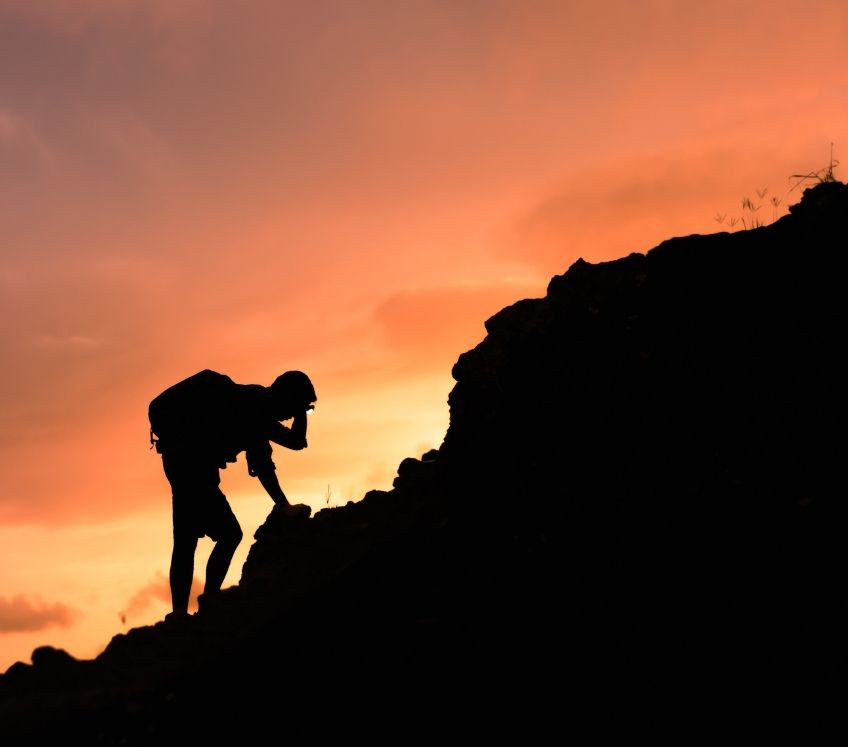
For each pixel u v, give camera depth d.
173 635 6.40
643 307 7.14
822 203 7.14
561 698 4.98
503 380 7.16
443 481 6.82
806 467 5.78
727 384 6.43
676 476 6.04
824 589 5.12
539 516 6.12
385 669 5.36
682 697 4.84
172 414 7.74
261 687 5.44
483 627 5.48
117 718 5.45
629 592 5.46
